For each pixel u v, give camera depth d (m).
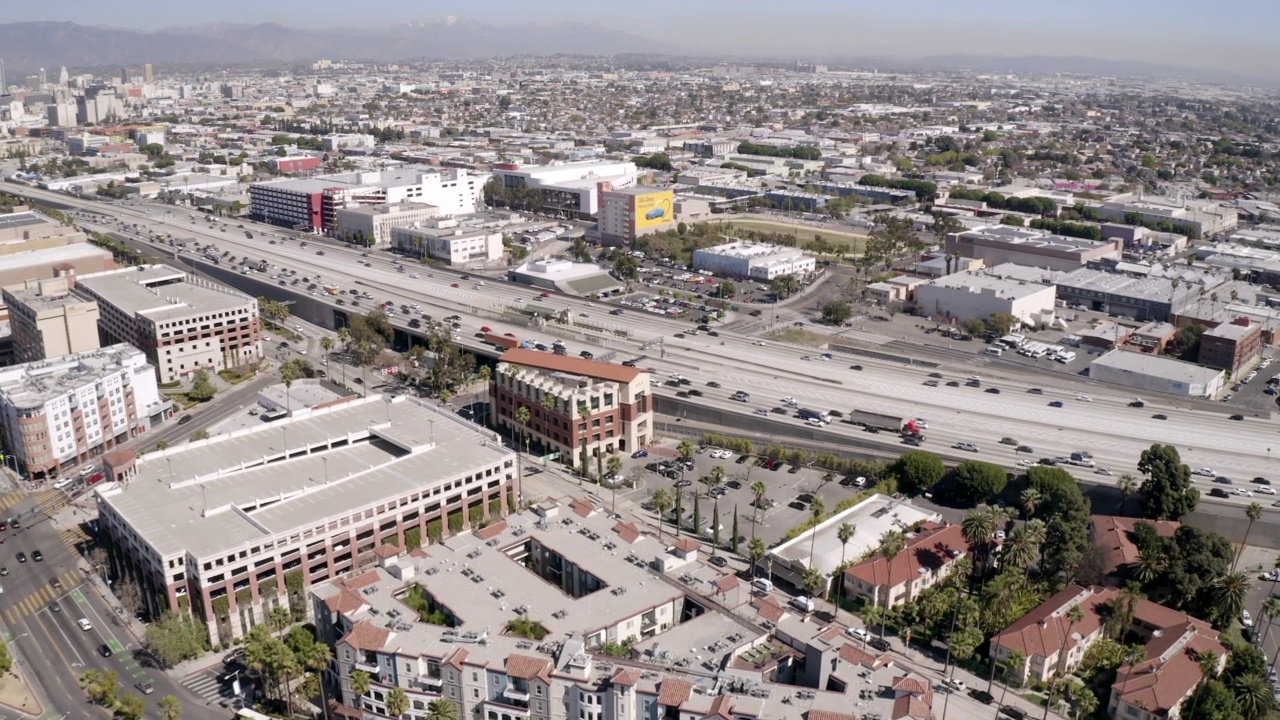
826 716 179.25
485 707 198.38
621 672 191.50
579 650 199.12
